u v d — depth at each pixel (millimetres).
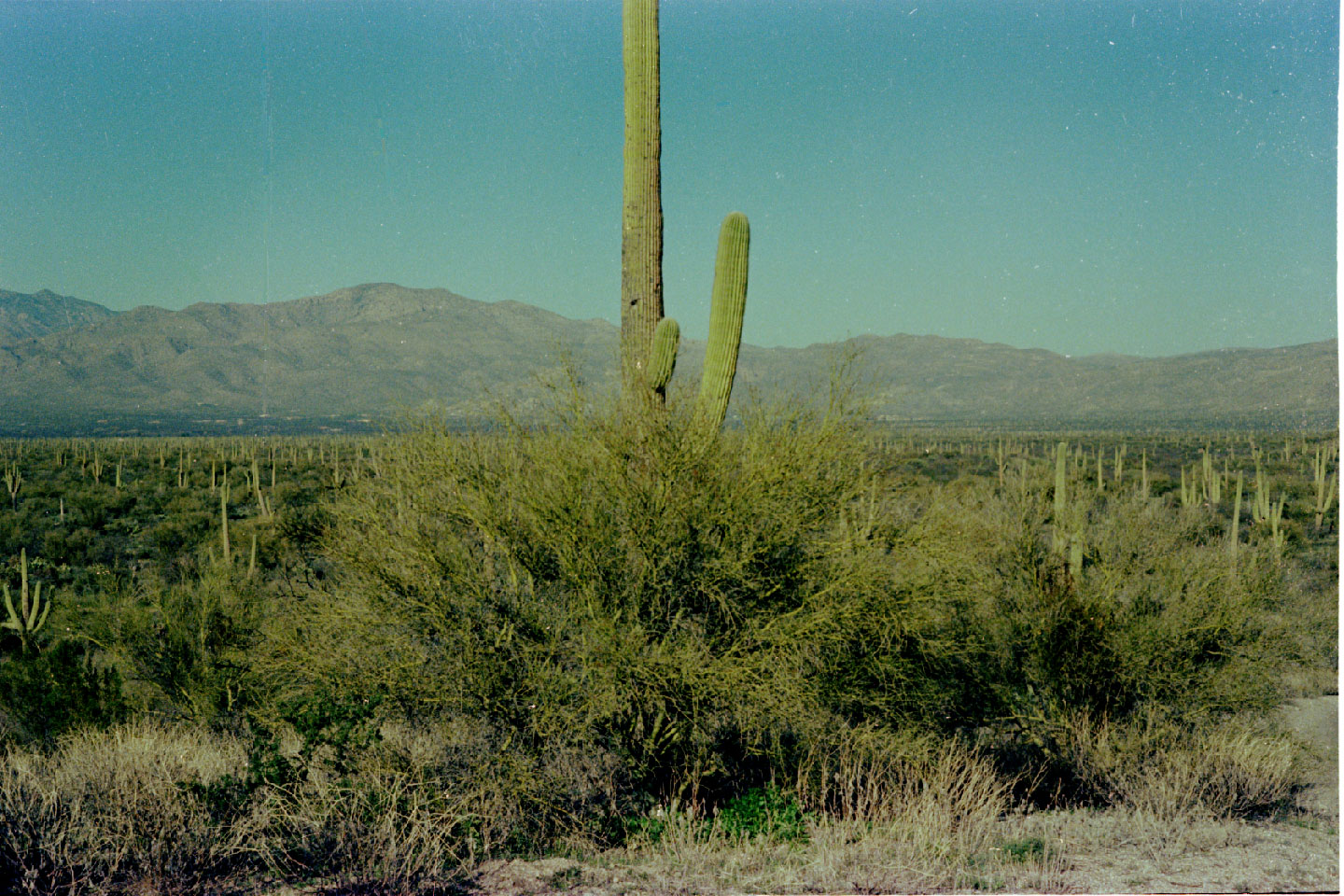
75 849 5270
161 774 5980
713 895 5234
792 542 7020
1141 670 8680
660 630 6906
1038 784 8375
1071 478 10281
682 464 6781
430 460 7004
